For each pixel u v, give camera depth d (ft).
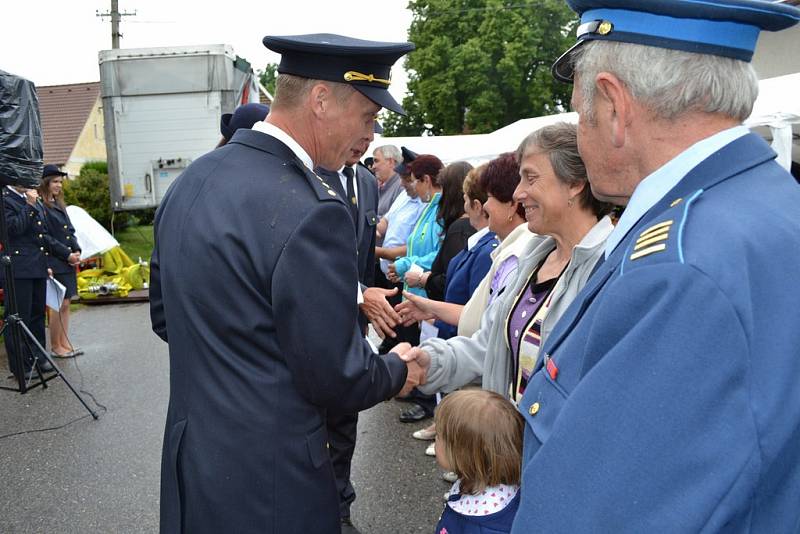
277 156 4.32
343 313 3.96
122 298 28.07
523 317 5.16
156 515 9.70
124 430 13.07
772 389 2.05
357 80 4.60
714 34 2.52
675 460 2.02
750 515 2.19
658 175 2.66
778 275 2.18
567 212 4.87
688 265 2.17
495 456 4.68
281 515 4.05
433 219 13.03
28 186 14.58
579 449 2.21
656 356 2.11
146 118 32.07
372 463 11.25
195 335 4.11
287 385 4.05
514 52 73.67
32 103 14.42
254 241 3.89
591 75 2.78
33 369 16.16
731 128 2.62
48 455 11.87
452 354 5.83
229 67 32.35
